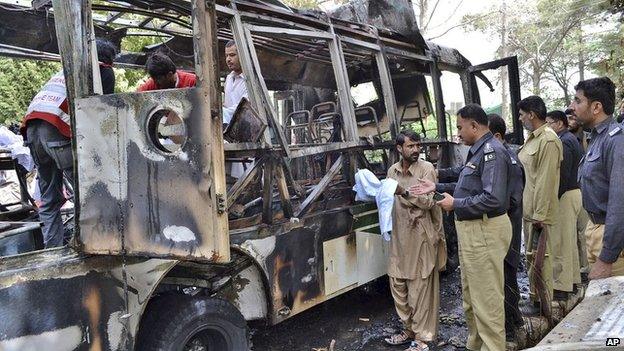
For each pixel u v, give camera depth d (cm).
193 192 201
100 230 223
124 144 214
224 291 318
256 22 349
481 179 316
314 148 354
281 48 479
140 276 253
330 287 377
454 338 392
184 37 492
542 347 137
